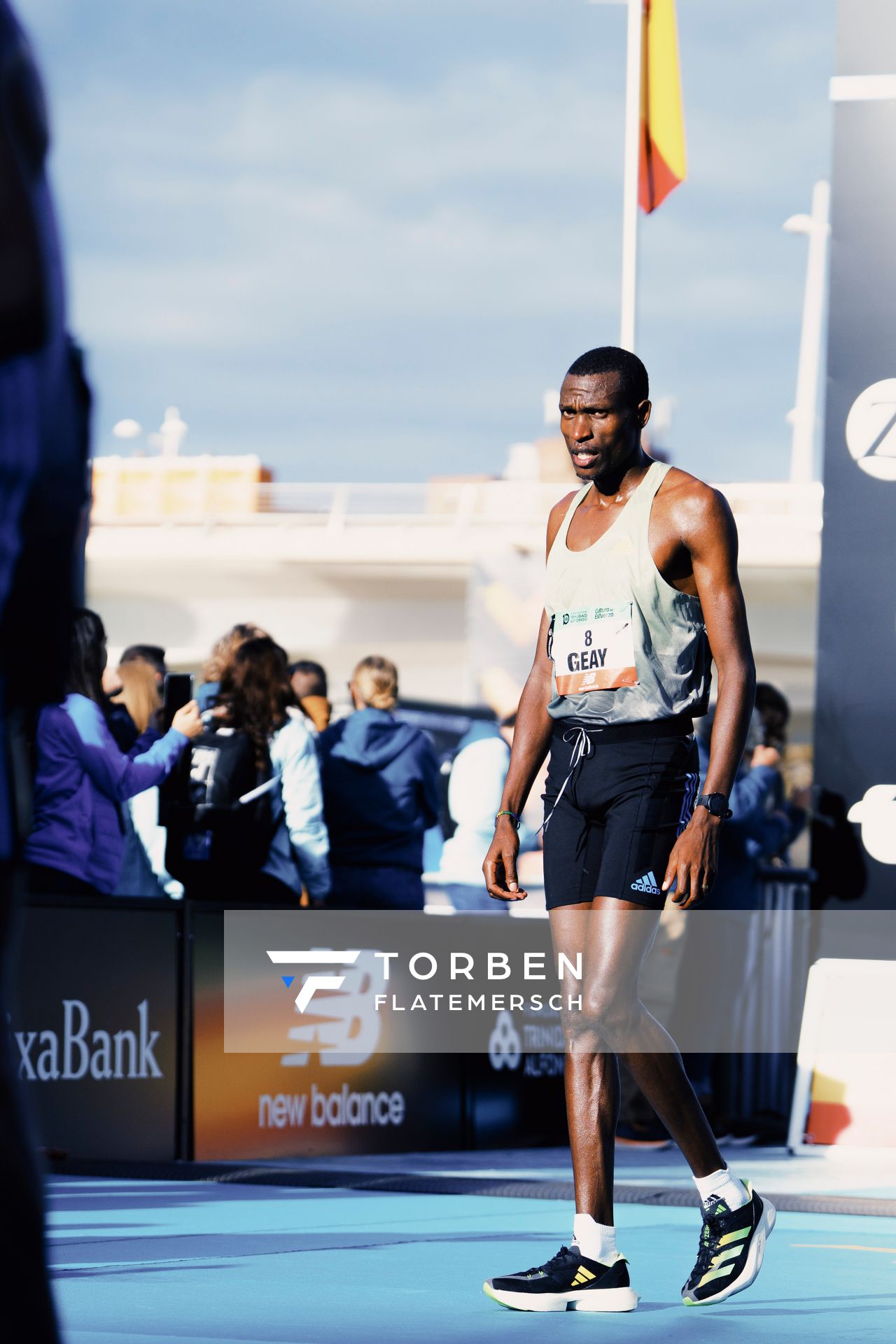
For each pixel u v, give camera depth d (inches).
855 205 653.3
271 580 2098.9
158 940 645.9
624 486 350.3
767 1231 336.5
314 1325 301.9
